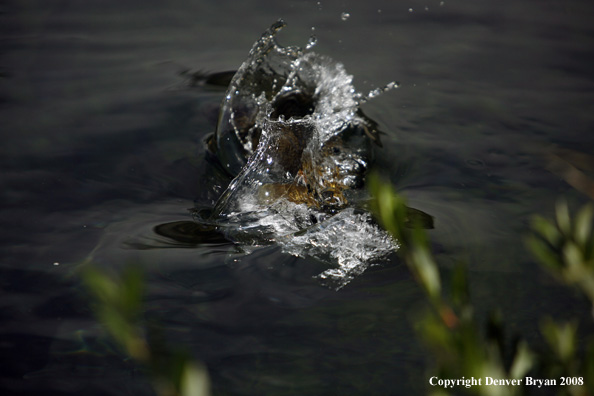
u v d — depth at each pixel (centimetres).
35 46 1357
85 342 553
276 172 869
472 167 902
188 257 691
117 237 730
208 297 619
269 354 538
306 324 579
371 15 1567
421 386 495
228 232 749
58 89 1155
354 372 514
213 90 1175
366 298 616
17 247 699
